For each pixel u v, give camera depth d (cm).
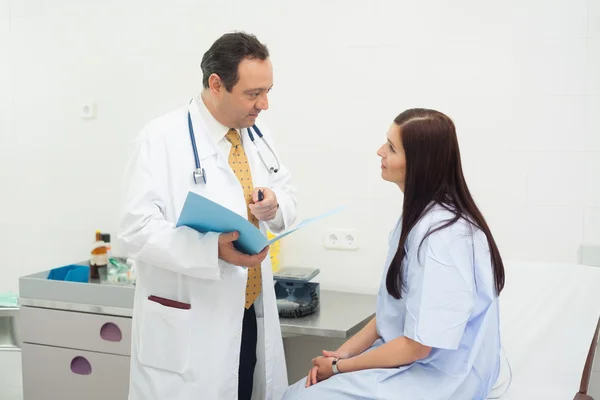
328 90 267
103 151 305
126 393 245
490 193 248
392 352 156
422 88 254
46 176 316
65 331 252
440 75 251
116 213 305
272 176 209
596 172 235
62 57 307
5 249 328
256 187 196
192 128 183
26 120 317
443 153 157
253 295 195
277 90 274
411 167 159
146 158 177
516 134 243
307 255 276
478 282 157
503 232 248
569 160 238
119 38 297
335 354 179
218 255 169
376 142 262
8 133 321
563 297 212
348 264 271
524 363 192
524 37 240
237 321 183
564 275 216
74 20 304
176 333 175
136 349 186
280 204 200
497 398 177
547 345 199
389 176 166
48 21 308
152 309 178
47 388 257
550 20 237
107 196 306
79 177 310
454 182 160
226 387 182
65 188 313
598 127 234
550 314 209
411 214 159
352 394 156
